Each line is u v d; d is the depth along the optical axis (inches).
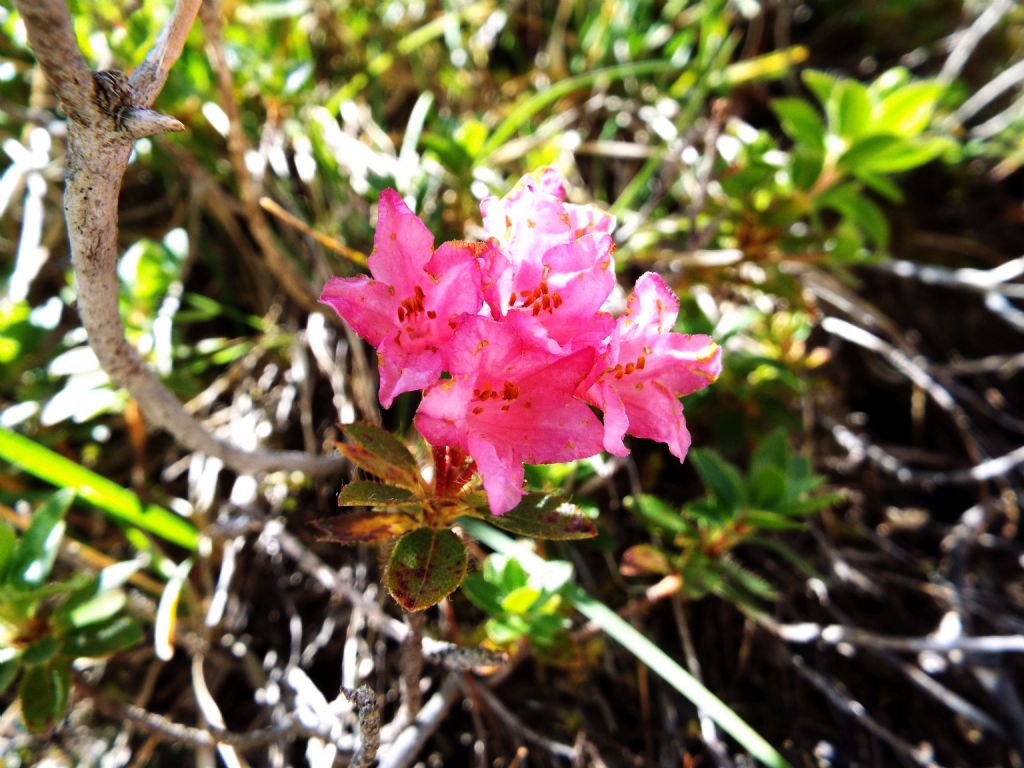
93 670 4.8
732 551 5.8
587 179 7.3
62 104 2.6
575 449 2.9
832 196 5.9
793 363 6.4
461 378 2.7
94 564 4.9
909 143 5.4
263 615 5.2
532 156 6.8
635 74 7.5
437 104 7.3
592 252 3.0
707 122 7.3
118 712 4.1
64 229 6.1
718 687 5.3
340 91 6.8
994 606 5.9
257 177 6.0
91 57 6.0
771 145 6.5
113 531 5.4
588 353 2.8
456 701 4.9
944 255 7.8
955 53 8.1
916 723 5.3
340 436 5.5
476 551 4.9
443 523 3.3
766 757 3.8
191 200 6.3
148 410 4.0
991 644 4.9
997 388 7.2
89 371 5.3
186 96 6.0
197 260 6.4
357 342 5.6
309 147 6.3
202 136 6.2
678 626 5.4
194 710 4.9
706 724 4.9
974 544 6.3
